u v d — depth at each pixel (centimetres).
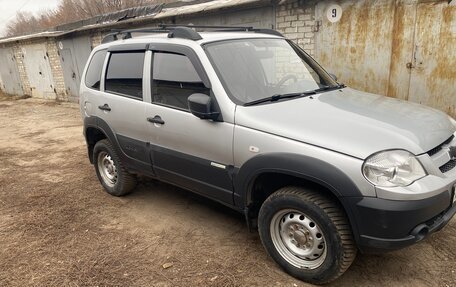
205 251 342
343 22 666
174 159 354
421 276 291
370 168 236
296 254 288
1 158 720
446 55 574
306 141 258
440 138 274
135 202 459
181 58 343
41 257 349
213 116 305
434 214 244
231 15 827
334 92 349
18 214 446
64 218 427
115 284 303
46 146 796
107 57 438
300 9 714
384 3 613
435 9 567
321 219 261
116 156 443
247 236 363
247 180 293
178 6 1055
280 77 353
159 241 365
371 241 244
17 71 1806
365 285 285
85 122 473
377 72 652
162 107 356
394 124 269
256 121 285
